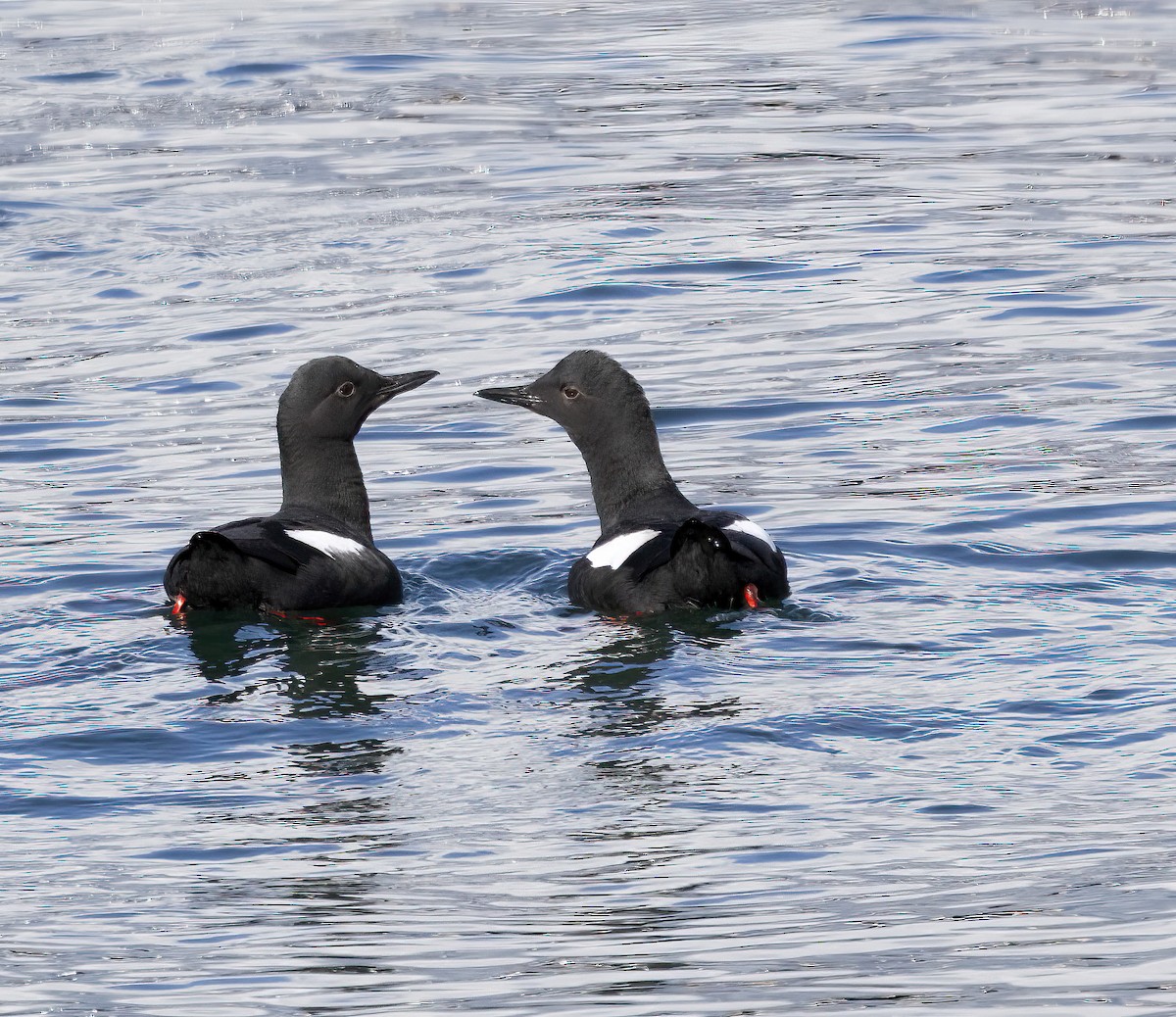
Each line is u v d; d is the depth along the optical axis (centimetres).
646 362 2222
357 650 1334
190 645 1348
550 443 1998
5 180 3262
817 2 4934
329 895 927
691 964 827
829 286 2514
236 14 5034
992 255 2628
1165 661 1252
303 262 2709
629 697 1214
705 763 1095
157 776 1099
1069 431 1928
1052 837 968
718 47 4381
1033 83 3872
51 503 1803
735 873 933
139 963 846
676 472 1864
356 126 3644
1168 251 2609
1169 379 2077
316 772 1099
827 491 1777
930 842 970
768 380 2141
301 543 1433
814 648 1305
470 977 821
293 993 810
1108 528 1630
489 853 968
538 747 1130
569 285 2539
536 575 1559
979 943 838
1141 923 852
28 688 1260
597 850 973
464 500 1812
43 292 2597
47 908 914
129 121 3744
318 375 1552
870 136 3444
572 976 820
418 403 2130
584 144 3441
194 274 2661
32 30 4831
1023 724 1141
